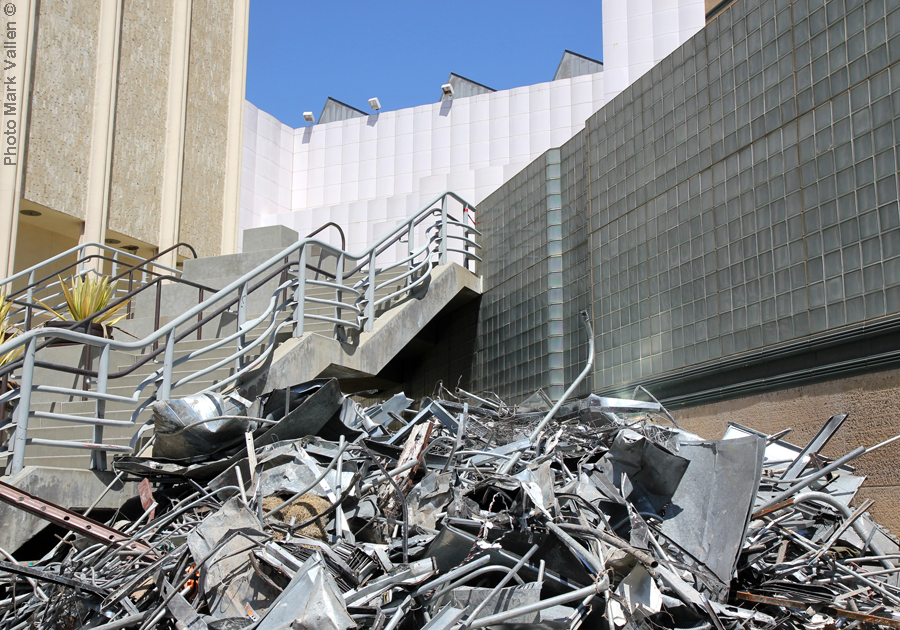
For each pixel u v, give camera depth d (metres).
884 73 6.33
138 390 6.59
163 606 3.86
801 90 7.14
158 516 5.73
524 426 7.09
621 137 9.76
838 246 6.61
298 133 29.67
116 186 17.47
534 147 25.80
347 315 9.92
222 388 7.60
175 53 19.55
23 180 15.10
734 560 4.36
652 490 5.18
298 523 4.71
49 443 5.74
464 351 13.08
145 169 18.36
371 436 6.57
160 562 4.29
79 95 16.66
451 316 13.63
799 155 7.10
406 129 28.00
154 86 18.91
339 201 28.52
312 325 9.87
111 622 3.85
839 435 6.49
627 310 9.34
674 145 8.77
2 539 5.26
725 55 8.12
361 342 9.16
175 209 18.89
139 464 5.91
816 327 6.75
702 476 5.04
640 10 23.53
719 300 7.89
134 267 12.05
